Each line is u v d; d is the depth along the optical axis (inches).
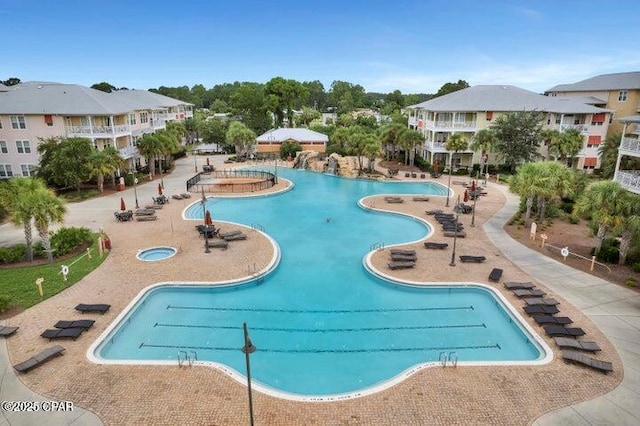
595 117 2148.1
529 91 2447.1
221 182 2065.7
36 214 965.8
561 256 1084.5
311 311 845.8
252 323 802.8
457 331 773.9
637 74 2287.2
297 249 1186.0
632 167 1673.2
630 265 1008.2
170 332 770.8
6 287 892.0
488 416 538.0
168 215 1486.2
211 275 969.5
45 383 597.0
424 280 940.0
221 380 610.2
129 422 526.6
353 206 1663.4
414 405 558.6
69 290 888.9
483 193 1782.7
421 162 2386.8
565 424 524.7
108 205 1619.1
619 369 629.3
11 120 1851.6
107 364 642.8
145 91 3329.2
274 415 540.4
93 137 1913.1
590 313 789.2
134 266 1021.2
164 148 2130.9
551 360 653.9
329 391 618.2
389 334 765.3
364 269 1039.0
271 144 2982.3
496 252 1117.1
